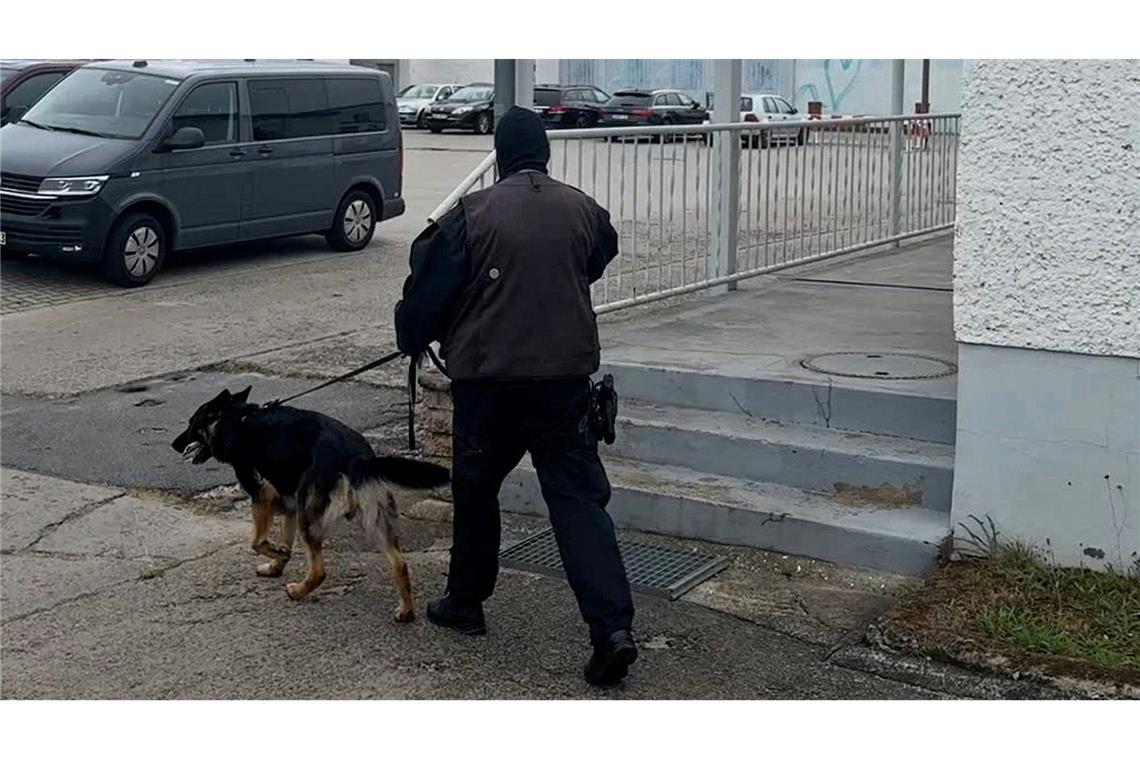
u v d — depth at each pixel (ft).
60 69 53.26
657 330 24.20
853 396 19.44
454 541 15.72
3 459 23.47
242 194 43.37
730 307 26.66
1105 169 15.24
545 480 14.89
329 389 28.35
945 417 18.78
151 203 40.55
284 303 38.37
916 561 16.97
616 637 14.07
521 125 15.30
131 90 41.91
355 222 48.19
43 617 16.60
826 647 15.37
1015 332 16.08
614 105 106.52
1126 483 15.80
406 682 14.67
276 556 17.85
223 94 42.75
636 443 20.26
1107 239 15.35
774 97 93.04
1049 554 16.42
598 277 15.56
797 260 30.07
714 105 28.58
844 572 17.38
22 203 39.17
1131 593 15.42
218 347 32.48
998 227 15.94
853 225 33.45
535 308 14.55
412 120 122.93
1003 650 14.46
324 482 16.53
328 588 17.56
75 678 14.84
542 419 14.75
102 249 39.32
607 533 14.57
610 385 15.01
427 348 15.89
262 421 17.21
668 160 26.09
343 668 15.06
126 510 20.86
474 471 15.20
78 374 29.71
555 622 16.30
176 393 28.09
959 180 16.12
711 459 19.70
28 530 19.92
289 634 16.02
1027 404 16.26
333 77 46.73
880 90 110.32
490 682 14.65
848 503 18.40
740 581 17.26
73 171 38.88
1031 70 15.44
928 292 28.55
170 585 17.70
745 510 18.17
